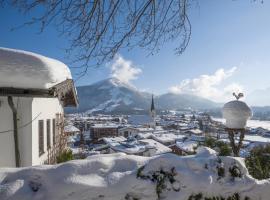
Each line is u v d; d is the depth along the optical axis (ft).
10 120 20.12
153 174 9.50
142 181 9.20
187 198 9.65
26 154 20.45
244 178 10.71
